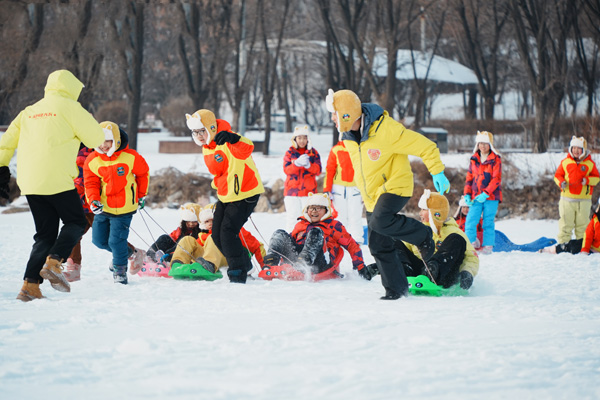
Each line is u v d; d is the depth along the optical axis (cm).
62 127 1173
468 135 6322
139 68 5031
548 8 5488
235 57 5494
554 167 3566
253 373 674
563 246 2172
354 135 1200
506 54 7662
